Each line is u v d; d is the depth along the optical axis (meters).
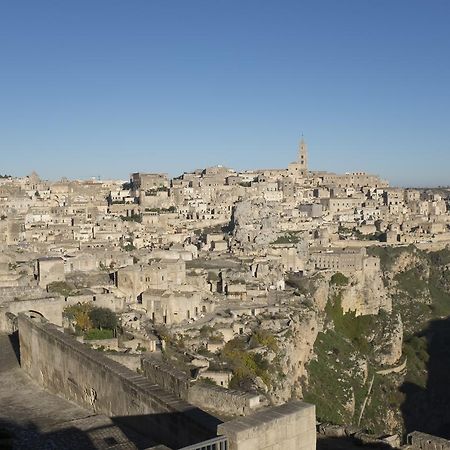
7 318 54.69
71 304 86.25
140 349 73.94
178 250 171.50
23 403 36.66
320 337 139.12
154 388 29.30
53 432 30.69
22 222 194.38
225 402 35.72
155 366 39.38
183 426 26.14
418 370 162.62
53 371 39.06
